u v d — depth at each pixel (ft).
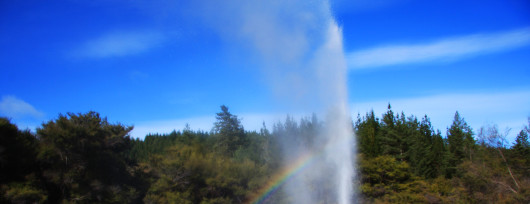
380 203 138.51
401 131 203.31
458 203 139.85
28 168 108.88
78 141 114.73
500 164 154.30
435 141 222.07
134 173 144.15
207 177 148.56
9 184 97.96
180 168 140.05
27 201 95.81
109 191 117.80
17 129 110.73
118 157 136.56
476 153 189.78
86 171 117.80
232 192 154.30
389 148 192.75
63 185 111.14
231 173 156.76
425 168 184.75
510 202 131.54
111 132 137.28
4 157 99.55
